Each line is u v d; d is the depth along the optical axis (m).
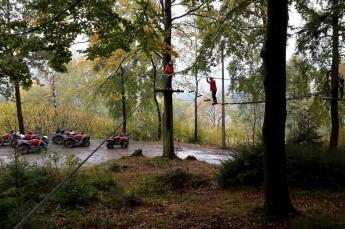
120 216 9.09
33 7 9.37
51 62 9.74
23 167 10.09
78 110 35.66
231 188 12.51
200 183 13.38
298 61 18.92
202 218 8.83
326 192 10.99
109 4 9.66
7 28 9.23
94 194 10.65
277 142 8.66
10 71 9.72
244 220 8.52
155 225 8.38
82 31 9.57
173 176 13.65
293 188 11.51
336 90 17.64
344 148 14.46
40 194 9.49
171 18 20.22
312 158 11.67
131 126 34.81
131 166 18.19
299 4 14.72
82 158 21.86
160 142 32.00
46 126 33.66
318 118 18.11
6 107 34.25
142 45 11.30
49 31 9.28
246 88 18.45
